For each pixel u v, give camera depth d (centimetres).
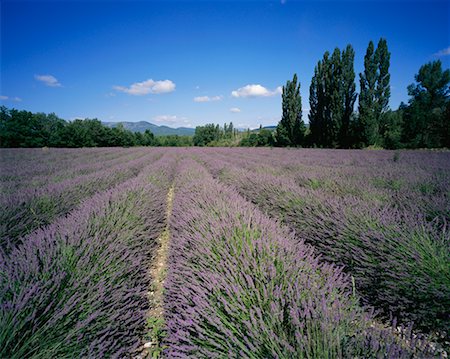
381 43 2686
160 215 491
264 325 134
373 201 381
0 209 353
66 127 3997
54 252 209
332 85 3058
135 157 1894
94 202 410
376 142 2809
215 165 1184
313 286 171
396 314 215
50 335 144
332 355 120
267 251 214
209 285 179
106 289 191
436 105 3041
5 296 162
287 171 850
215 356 136
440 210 326
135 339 196
